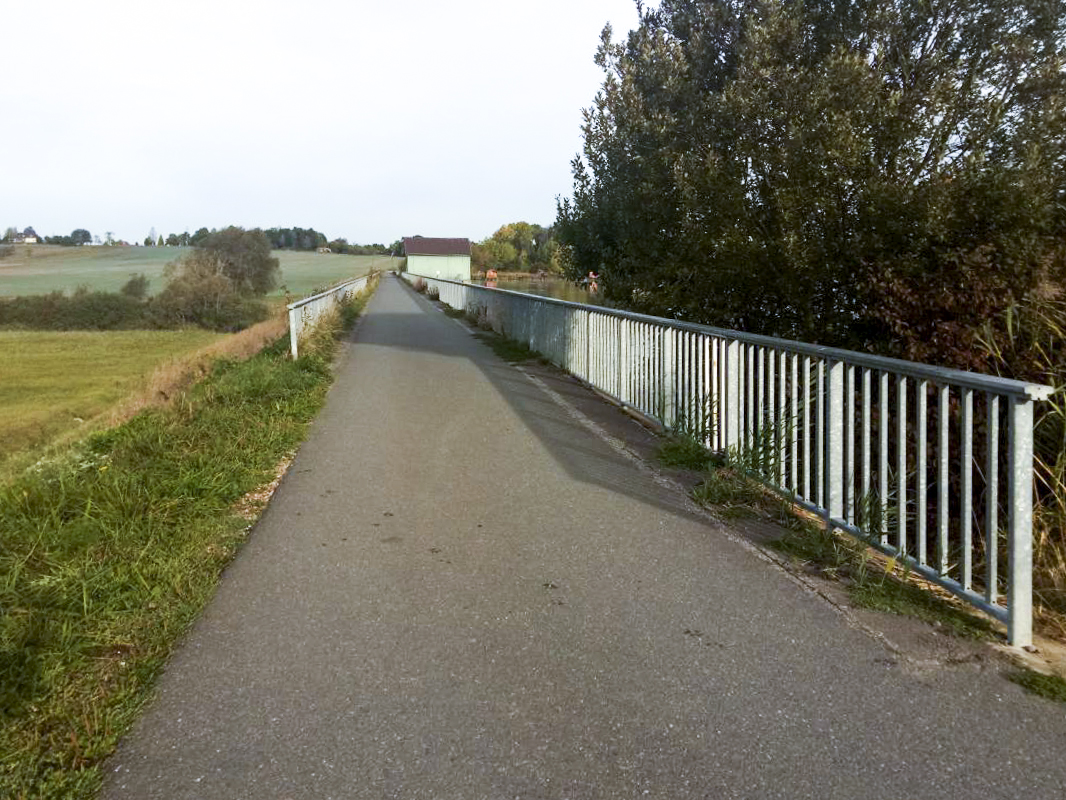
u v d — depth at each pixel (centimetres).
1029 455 334
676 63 1012
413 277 6247
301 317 1470
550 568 439
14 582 402
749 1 969
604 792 253
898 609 382
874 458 583
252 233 6819
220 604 396
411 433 783
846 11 852
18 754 272
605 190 1219
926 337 591
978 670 326
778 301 816
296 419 840
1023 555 340
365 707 302
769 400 555
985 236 607
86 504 514
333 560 454
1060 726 285
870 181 678
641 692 312
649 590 409
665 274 964
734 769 263
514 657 340
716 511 536
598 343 1005
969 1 761
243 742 280
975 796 249
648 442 738
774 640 354
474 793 253
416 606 392
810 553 457
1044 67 706
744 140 832
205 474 588
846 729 285
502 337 1788
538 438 755
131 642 354
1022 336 556
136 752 275
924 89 744
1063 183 644
